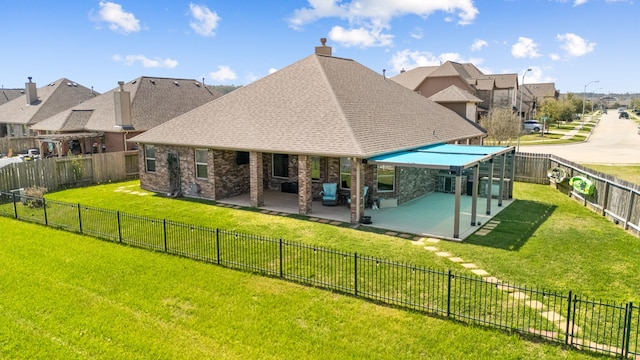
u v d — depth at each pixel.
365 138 18.05
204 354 8.44
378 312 9.93
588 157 38.75
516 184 26.55
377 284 11.35
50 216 18.72
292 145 18.52
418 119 24.09
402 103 25.02
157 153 24.06
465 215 18.53
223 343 8.80
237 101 23.61
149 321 9.70
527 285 11.19
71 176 26.38
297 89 22.30
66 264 13.12
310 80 22.44
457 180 14.86
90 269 12.70
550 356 8.13
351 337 8.94
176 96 38.53
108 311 10.17
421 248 14.18
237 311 10.08
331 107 19.88
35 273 12.45
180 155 22.91
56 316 9.95
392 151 18.41
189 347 8.68
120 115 32.25
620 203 16.86
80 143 35.41
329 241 14.97
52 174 25.36
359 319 9.63
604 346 8.41
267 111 21.70
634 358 7.99
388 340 8.80
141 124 33.47
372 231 16.20
